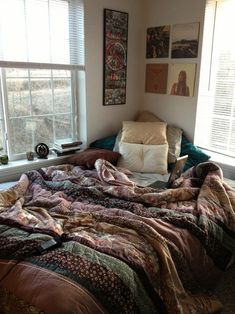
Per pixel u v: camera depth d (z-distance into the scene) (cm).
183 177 229
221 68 281
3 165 253
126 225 152
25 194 200
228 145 291
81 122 309
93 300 104
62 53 274
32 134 277
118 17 301
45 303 99
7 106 254
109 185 212
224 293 183
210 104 296
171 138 294
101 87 308
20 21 241
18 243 127
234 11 263
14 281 110
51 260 117
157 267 135
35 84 269
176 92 311
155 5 311
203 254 159
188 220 164
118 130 338
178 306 132
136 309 118
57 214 167
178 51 300
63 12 266
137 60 335
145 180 251
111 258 124
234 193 201
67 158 283
